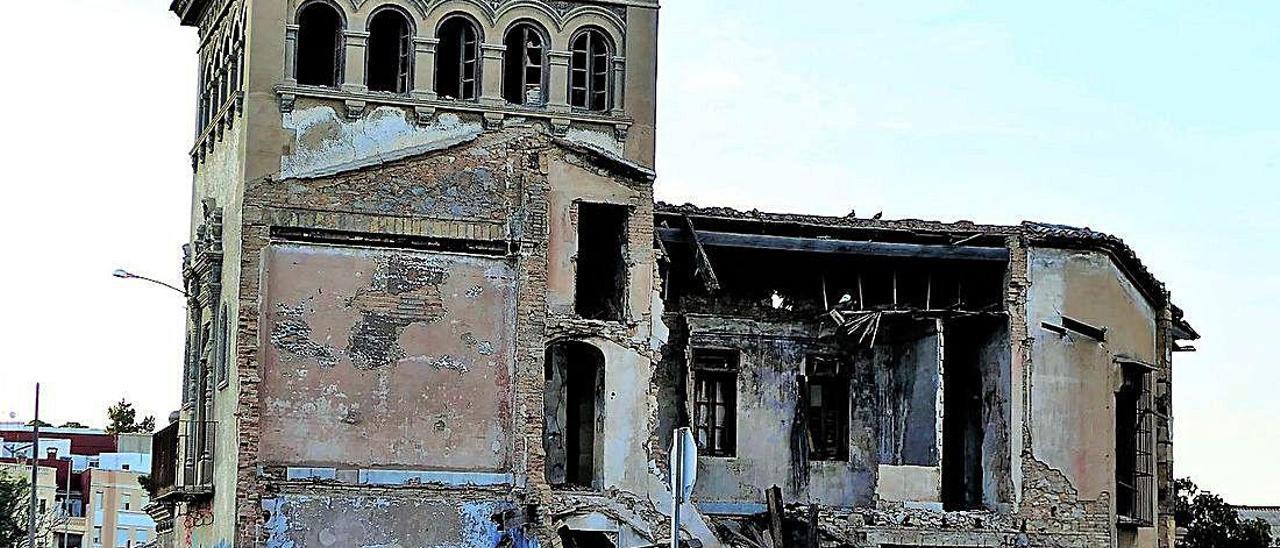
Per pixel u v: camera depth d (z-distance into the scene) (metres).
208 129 44.78
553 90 42.34
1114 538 42.47
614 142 42.59
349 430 38.41
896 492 41.66
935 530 41.47
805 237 42.25
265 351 38.28
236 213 40.03
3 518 88.75
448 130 41.34
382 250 39.03
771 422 44.03
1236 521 67.56
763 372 44.19
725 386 44.09
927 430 42.94
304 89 40.31
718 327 43.91
